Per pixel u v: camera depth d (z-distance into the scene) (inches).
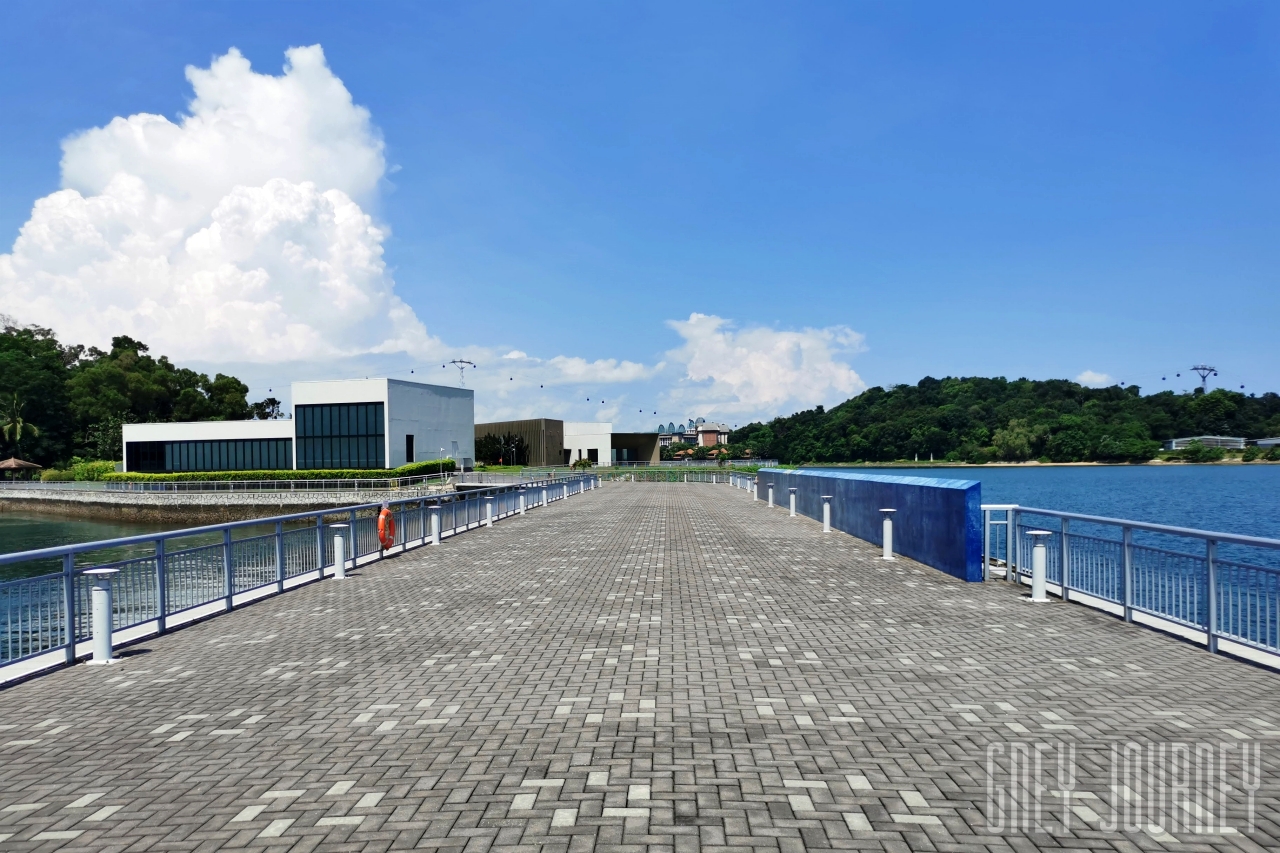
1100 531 1841.8
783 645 333.4
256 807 180.5
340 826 169.8
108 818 176.7
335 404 2694.4
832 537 810.8
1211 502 2719.0
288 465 2785.4
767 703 253.0
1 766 210.1
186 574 408.5
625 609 417.4
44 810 181.8
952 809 175.8
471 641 347.3
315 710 252.8
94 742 227.6
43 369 3927.2
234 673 302.4
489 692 268.1
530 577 541.3
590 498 1722.4
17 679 292.5
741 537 813.9
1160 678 281.4
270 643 353.7
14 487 2962.6
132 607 366.0
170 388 4325.8
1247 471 5364.2
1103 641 339.9
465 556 672.4
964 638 346.0
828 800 180.2
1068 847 159.2
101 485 2605.8
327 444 2701.8
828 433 6259.8
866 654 317.4
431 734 227.1
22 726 243.4
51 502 2800.2
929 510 583.8
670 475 3221.0
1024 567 499.2
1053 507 2513.5
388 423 2662.4
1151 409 5753.0
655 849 157.6
